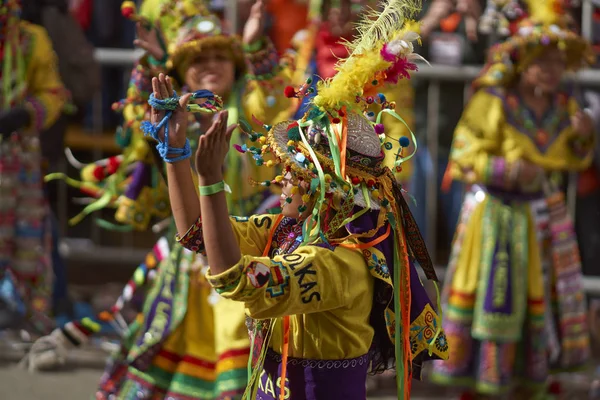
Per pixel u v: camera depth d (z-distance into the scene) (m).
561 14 13.23
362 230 7.75
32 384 14.28
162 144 7.63
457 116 17.78
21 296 15.05
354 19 14.58
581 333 13.76
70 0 20.09
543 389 13.57
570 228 13.73
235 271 7.11
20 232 14.97
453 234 18.53
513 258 13.27
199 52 11.32
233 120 11.49
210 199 7.16
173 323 11.45
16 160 14.86
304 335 7.84
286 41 17.67
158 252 12.06
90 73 16.41
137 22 11.70
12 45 14.39
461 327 13.38
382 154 7.98
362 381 8.02
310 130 7.69
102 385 11.94
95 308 16.91
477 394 13.72
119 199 12.45
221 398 11.09
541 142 13.34
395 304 7.84
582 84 16.80
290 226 8.21
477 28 16.31
